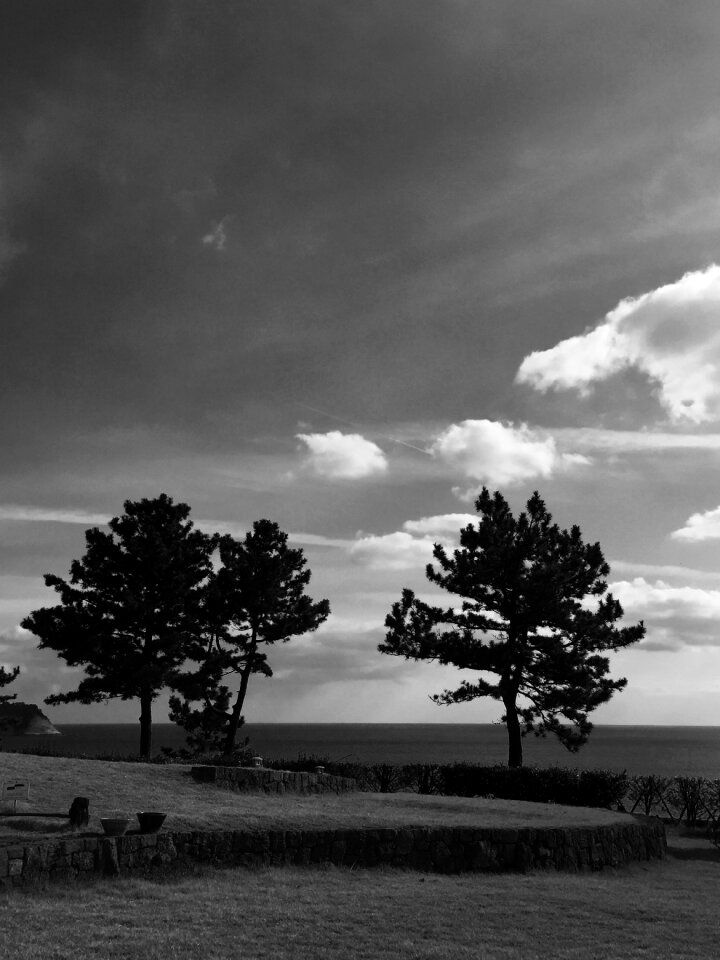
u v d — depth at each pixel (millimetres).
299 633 45906
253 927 12391
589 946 12031
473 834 18750
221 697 43844
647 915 14266
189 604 44250
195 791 24016
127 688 42688
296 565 46500
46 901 13258
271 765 34844
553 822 21797
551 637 37188
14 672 51750
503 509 40438
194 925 12375
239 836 16844
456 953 11375
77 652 42406
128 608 42438
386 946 11633
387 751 171750
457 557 39219
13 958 10422
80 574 44125
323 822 18703
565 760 136375
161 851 15828
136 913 12906
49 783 22250
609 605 38250
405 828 18422
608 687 36812
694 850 24344
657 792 31438
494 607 38594
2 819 17266
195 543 46188
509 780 31641
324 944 11625
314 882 15953
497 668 37250
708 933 13016
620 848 21047
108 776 24391
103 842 15031
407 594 39438
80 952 10797
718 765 120125
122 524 45094
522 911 14250
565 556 39312
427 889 15852
